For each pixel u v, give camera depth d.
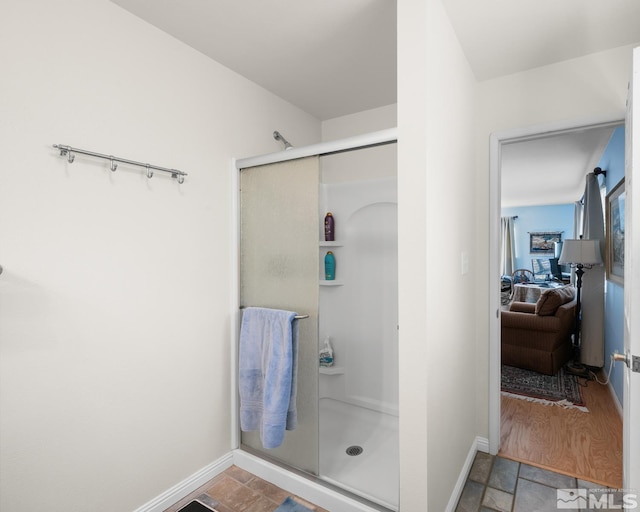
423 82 1.36
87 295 1.46
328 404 2.75
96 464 1.49
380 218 2.58
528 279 8.03
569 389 3.23
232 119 2.13
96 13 1.49
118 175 1.56
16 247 1.27
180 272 1.82
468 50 1.90
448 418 1.67
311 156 1.83
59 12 1.38
